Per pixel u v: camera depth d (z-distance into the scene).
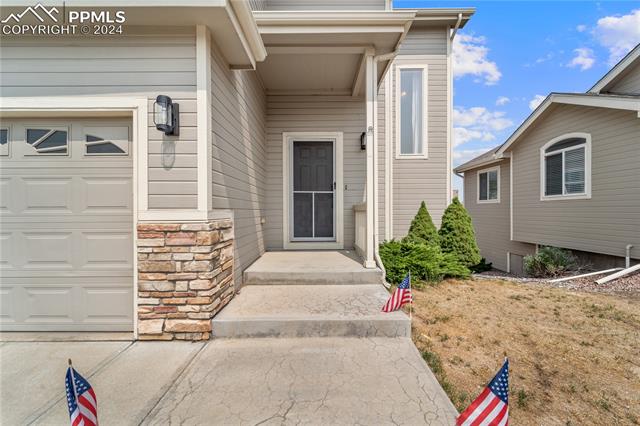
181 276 2.69
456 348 2.76
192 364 2.32
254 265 4.19
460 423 1.35
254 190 4.57
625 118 6.05
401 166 6.25
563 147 7.49
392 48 4.01
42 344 2.62
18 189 2.78
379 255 4.46
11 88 2.69
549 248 7.23
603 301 4.07
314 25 3.60
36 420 1.77
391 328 2.78
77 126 2.79
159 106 2.54
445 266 4.89
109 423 1.74
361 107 5.59
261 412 1.81
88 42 2.70
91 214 2.81
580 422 2.00
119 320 2.82
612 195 6.30
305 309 3.00
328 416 1.78
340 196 5.59
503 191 10.08
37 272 2.80
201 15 2.56
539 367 2.54
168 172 2.71
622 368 2.54
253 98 4.53
